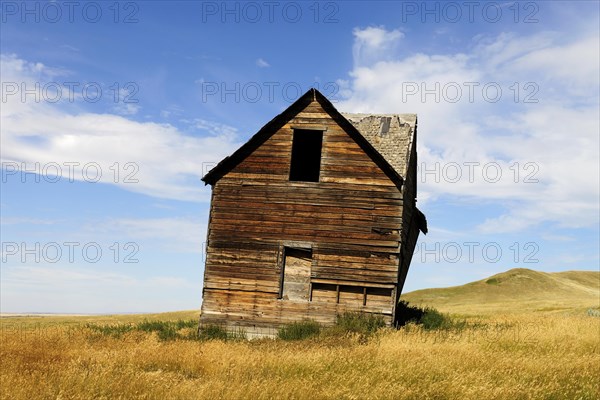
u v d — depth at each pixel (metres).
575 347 15.03
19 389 8.30
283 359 11.66
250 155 22.03
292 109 22.08
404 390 9.36
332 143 21.64
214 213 21.77
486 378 10.23
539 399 9.37
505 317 32.62
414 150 25.44
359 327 18.86
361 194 21.16
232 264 21.31
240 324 20.83
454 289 98.25
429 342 15.02
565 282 102.50
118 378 9.20
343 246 20.91
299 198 21.42
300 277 21.22
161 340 18.55
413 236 26.38
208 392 8.45
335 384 9.67
